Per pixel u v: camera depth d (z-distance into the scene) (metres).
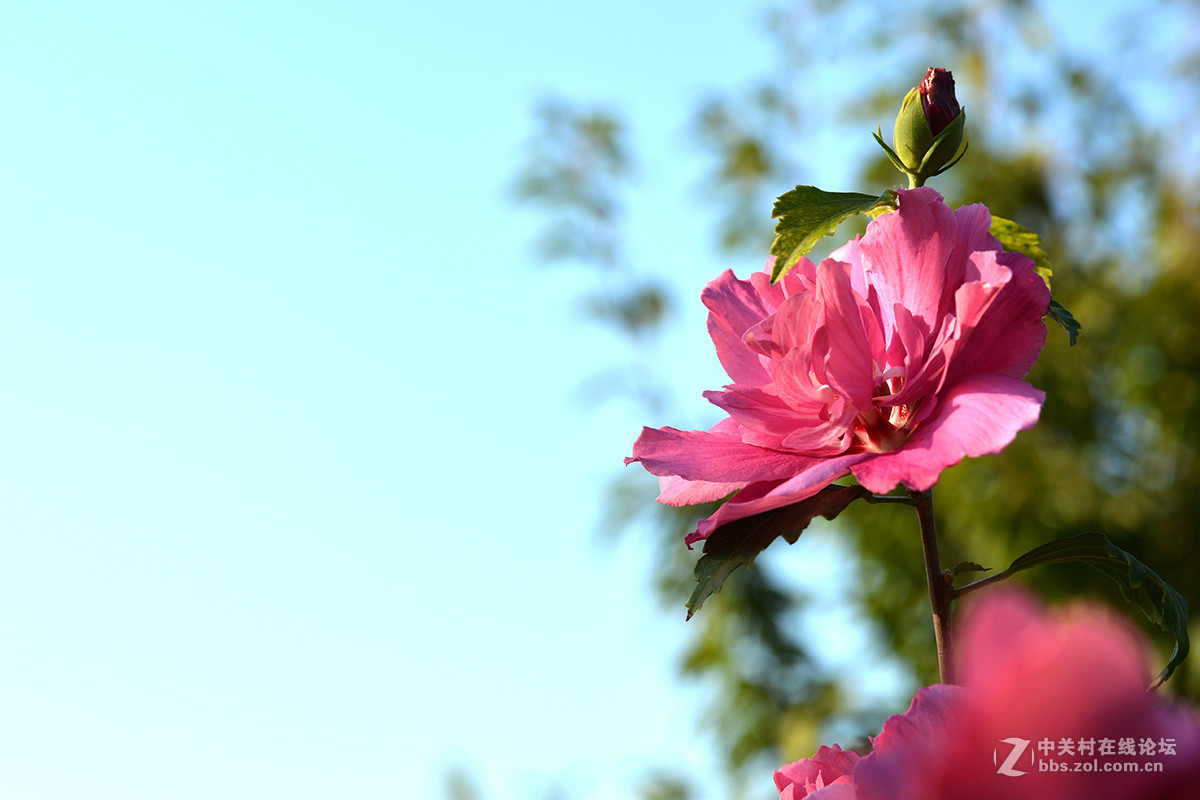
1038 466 2.02
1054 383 2.07
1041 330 0.58
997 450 0.56
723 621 2.25
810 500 0.60
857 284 0.61
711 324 0.62
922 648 2.12
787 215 0.62
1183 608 0.61
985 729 0.37
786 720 2.12
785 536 0.60
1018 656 0.37
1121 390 2.14
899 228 0.59
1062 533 1.97
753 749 2.18
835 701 2.11
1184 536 2.01
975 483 2.06
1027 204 2.28
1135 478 2.11
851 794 0.52
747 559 0.60
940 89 0.62
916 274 0.59
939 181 2.29
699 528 0.58
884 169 2.36
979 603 0.38
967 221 0.59
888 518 2.13
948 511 2.10
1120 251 2.41
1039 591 1.91
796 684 2.22
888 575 2.16
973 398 0.57
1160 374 2.08
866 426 0.59
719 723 2.24
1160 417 2.08
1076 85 2.46
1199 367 2.05
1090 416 2.09
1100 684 0.36
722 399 0.59
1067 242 2.32
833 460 0.58
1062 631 0.37
